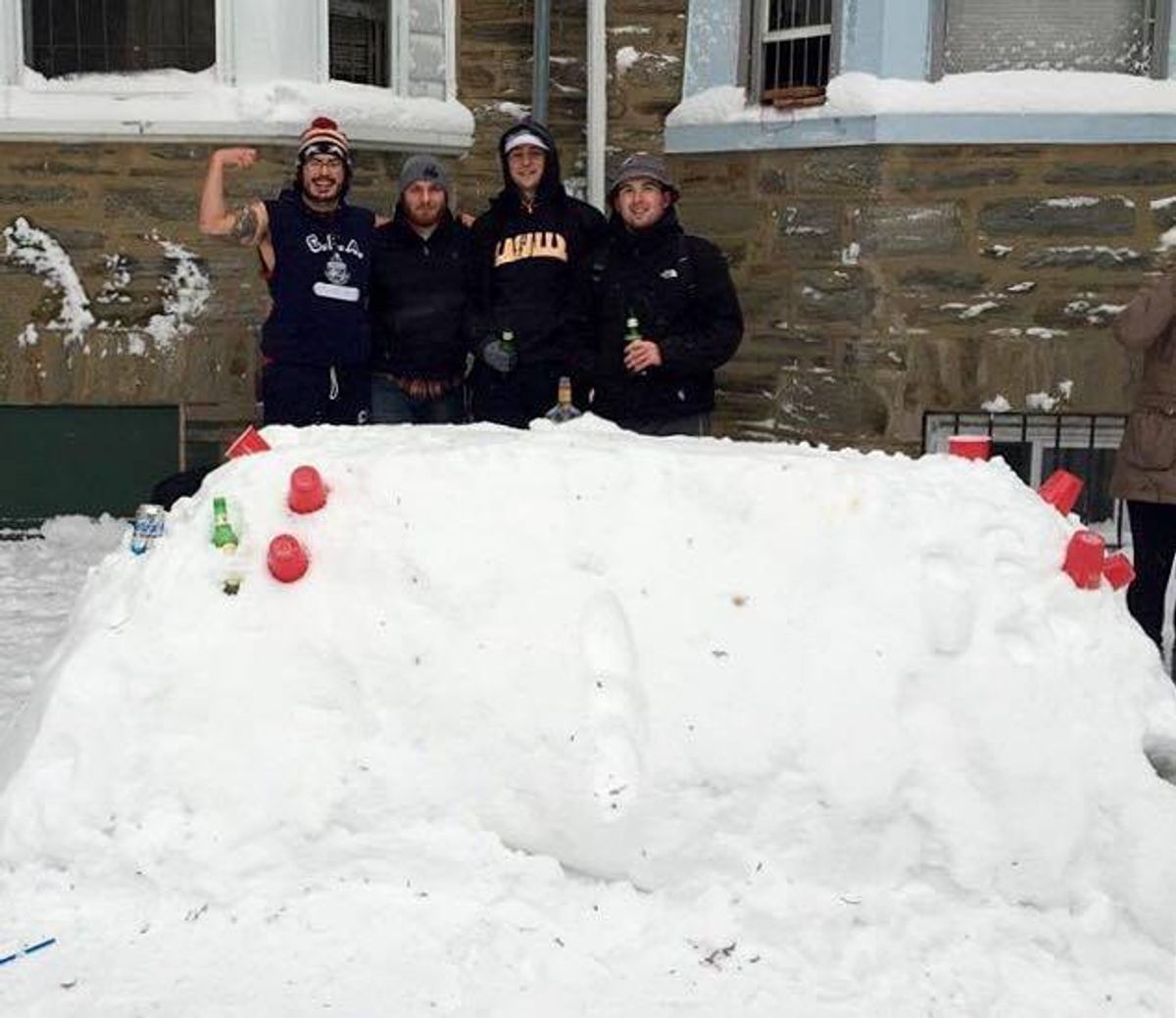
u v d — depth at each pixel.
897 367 7.13
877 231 7.09
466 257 6.29
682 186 7.92
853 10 7.12
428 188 6.12
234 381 7.43
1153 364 5.49
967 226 7.09
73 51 7.27
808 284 7.36
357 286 6.11
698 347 6.05
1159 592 5.60
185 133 7.19
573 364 6.20
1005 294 7.13
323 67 7.37
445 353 6.28
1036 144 7.05
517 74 8.05
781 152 7.44
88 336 7.34
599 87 7.86
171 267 7.33
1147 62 7.15
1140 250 7.12
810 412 7.38
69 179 7.24
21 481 7.53
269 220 6.05
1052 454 7.35
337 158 6.04
